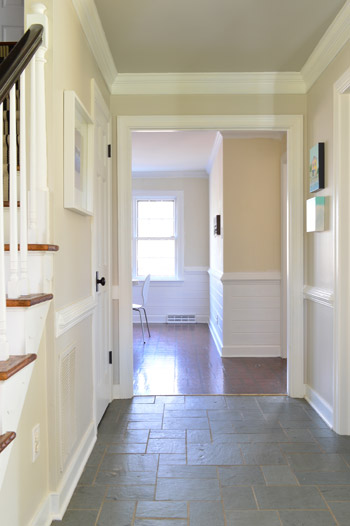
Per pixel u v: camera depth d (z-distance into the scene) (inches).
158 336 238.2
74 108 77.1
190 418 117.5
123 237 134.0
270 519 72.3
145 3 93.0
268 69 127.9
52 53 70.8
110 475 87.0
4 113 78.0
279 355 192.2
